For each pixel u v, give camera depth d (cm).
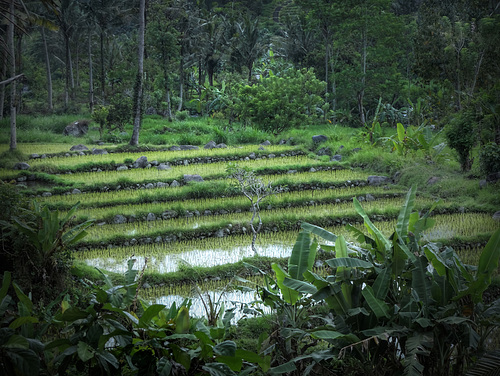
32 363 439
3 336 450
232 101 3444
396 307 550
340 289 565
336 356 545
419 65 2566
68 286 834
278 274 603
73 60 5469
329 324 569
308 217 1298
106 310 508
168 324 506
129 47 4916
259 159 2239
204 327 527
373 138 2408
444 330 529
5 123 3322
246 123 3281
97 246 1145
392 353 545
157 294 905
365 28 3556
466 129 1733
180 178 1798
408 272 596
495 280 889
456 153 1955
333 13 3559
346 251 616
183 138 2680
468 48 2464
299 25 4628
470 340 512
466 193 1538
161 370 457
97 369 493
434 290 557
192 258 1091
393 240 590
